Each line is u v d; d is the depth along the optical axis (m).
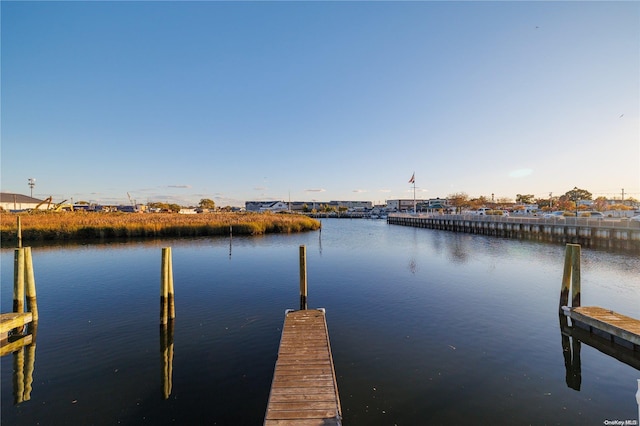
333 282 14.20
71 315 9.93
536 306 10.59
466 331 8.52
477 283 13.82
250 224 37.78
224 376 6.36
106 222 35.38
